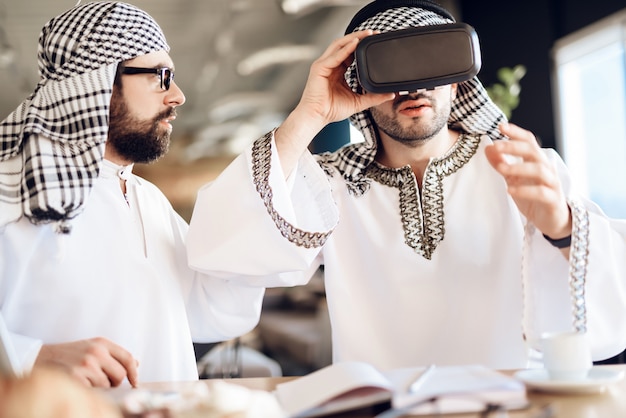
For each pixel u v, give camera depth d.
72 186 1.60
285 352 7.14
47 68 1.72
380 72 1.56
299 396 1.04
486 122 1.80
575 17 5.99
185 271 1.83
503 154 1.39
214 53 9.12
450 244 1.72
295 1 7.05
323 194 1.70
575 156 6.17
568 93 6.18
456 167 1.78
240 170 1.67
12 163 1.64
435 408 0.98
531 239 1.54
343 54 1.63
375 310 1.74
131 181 1.84
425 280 1.72
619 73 5.57
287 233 1.61
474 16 7.14
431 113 1.66
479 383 1.03
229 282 1.81
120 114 1.74
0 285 1.60
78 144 1.64
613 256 1.48
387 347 1.73
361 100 1.67
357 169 1.82
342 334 1.74
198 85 10.54
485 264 1.71
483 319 1.69
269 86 10.73
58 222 1.60
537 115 6.41
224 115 12.16
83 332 1.63
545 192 1.40
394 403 0.99
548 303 1.54
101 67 1.67
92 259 1.66
